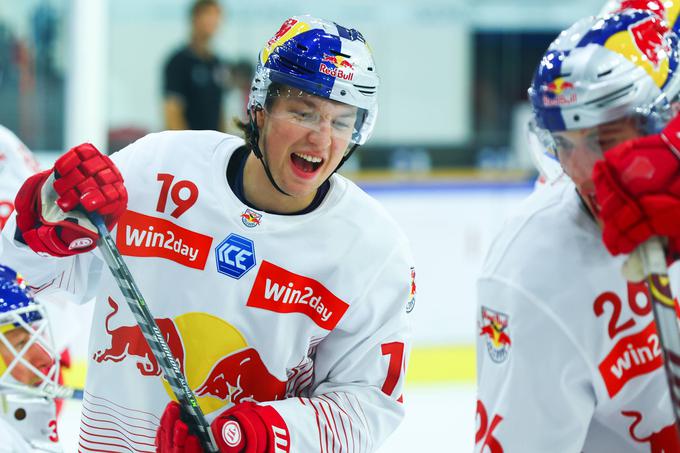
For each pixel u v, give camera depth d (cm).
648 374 367
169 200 415
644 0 421
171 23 1295
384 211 424
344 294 409
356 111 386
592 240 364
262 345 412
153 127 1309
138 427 426
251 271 408
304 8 1334
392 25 1373
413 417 977
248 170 411
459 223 1190
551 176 394
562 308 361
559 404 362
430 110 1391
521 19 1398
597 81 338
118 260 389
